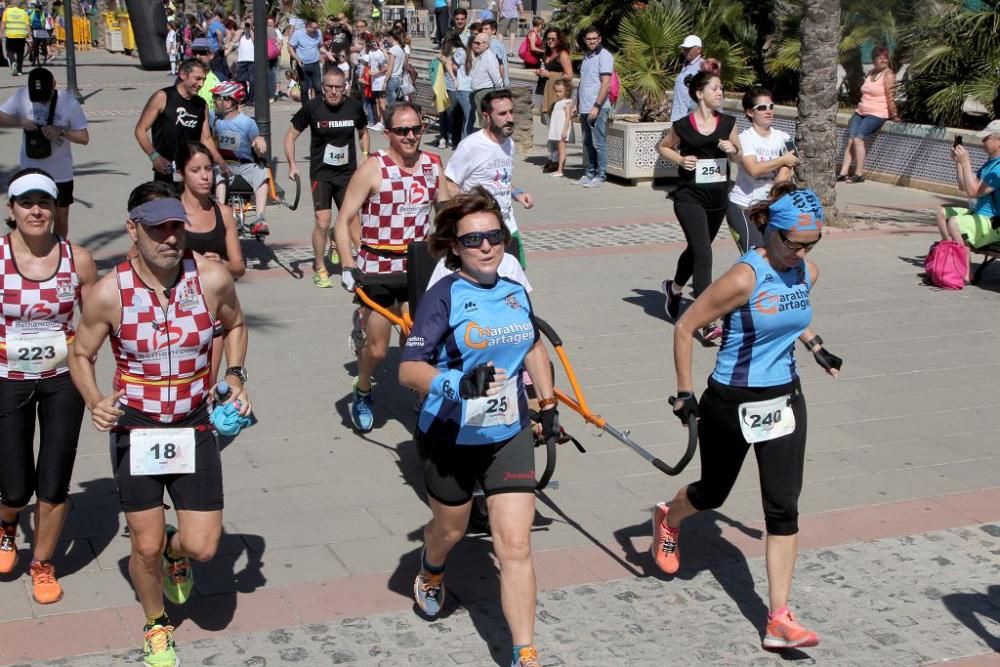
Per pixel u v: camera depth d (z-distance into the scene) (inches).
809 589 203.2
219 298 173.2
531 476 169.9
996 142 401.4
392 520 230.5
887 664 178.7
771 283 176.4
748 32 759.7
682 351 183.8
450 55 731.4
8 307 185.8
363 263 261.0
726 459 187.9
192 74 356.2
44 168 369.1
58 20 1753.2
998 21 592.7
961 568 211.5
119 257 443.5
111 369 318.0
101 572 205.9
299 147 765.9
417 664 177.3
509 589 166.4
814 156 498.0
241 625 188.4
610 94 613.6
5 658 176.7
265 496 240.8
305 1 1330.0
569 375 205.0
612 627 189.5
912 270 432.5
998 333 356.8
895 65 663.8
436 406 171.2
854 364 328.2
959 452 267.1
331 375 317.4
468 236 165.9
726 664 178.2
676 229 510.0
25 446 193.2
